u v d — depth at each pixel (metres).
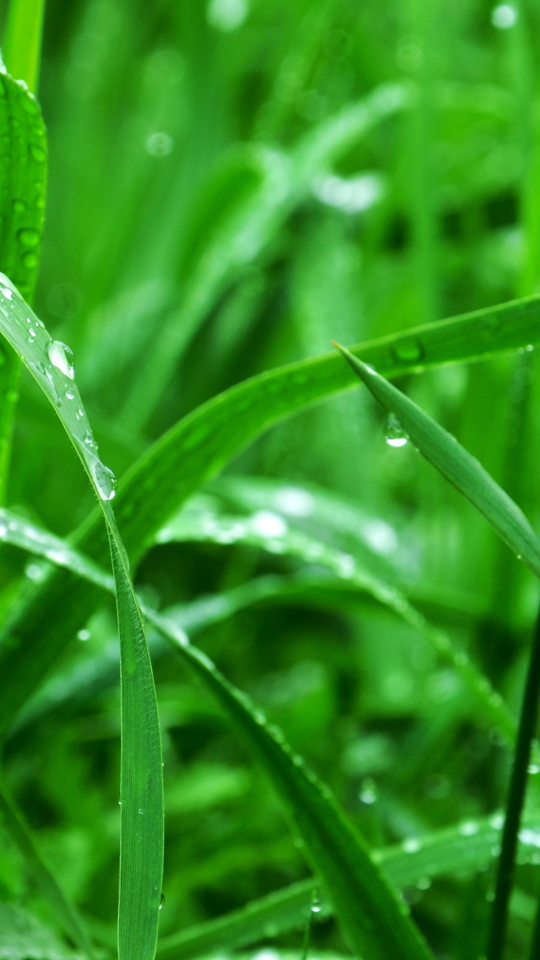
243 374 1.28
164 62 1.93
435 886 0.72
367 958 0.57
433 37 1.11
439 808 0.85
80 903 0.72
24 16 0.59
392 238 1.35
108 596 0.60
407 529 1.23
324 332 1.19
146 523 0.60
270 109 1.59
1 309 0.53
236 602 0.76
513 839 0.57
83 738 0.85
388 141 1.59
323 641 1.23
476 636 0.81
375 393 0.54
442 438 0.54
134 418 1.17
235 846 0.76
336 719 0.89
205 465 0.60
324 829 0.57
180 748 0.89
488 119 1.44
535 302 0.56
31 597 0.60
